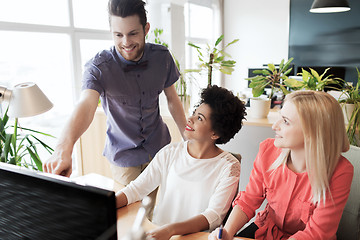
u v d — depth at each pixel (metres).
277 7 5.42
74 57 3.03
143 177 1.37
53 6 2.81
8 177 0.54
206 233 1.08
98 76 1.49
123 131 1.61
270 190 1.28
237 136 2.26
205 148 1.31
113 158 1.64
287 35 5.44
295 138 1.13
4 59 2.47
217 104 1.23
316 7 3.71
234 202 1.33
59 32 2.84
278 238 1.25
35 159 1.90
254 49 5.72
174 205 1.31
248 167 2.28
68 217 0.50
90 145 2.91
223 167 1.28
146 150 1.66
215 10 5.63
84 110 1.38
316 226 1.12
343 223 1.35
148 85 1.59
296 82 2.14
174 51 3.87
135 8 1.35
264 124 2.13
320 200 1.13
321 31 5.17
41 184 0.51
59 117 2.96
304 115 1.09
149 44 1.61
